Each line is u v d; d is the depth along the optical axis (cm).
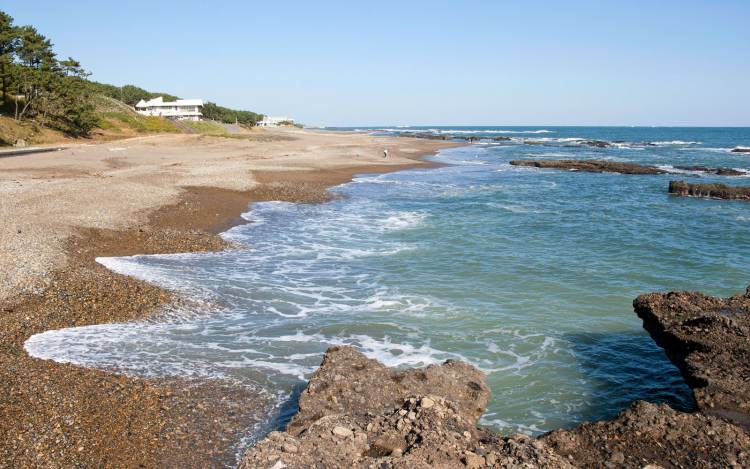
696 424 769
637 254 2128
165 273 1714
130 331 1271
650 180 4866
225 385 1030
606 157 7656
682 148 9800
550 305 1541
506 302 1564
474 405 911
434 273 1847
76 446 783
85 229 2070
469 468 654
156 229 2242
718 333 1006
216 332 1303
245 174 4097
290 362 1148
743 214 3128
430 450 680
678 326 1068
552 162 6000
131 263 1795
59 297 1391
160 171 3981
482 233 2494
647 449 734
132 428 850
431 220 2805
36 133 6016
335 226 2609
